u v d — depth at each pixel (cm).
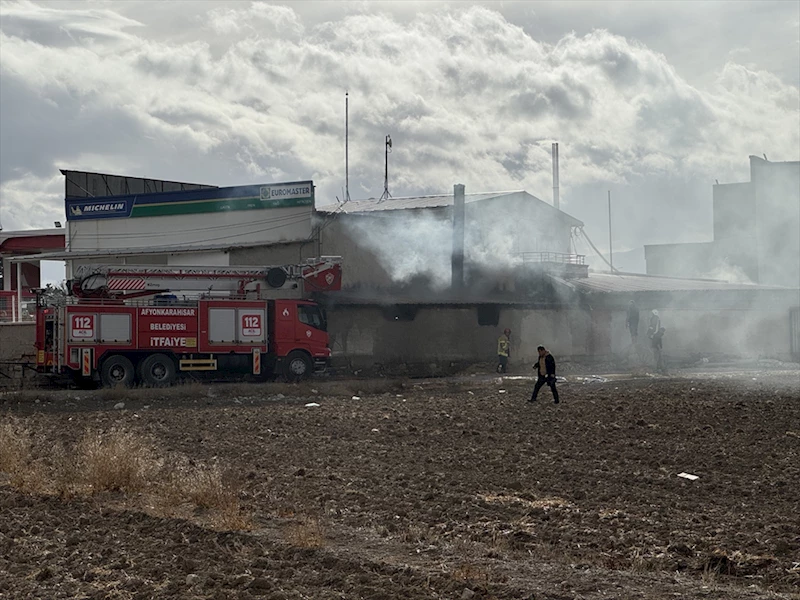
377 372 4309
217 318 3694
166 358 3628
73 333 3516
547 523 1270
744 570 1021
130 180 5750
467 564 1005
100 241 5172
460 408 2816
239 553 1107
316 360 3884
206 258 4572
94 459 1575
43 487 1552
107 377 3559
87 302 3538
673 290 4944
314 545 1120
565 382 3706
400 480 1609
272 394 3312
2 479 1653
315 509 1359
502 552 1095
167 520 1276
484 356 4616
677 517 1305
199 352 3666
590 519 1287
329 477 1628
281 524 1260
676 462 1795
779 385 3472
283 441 2134
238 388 3397
